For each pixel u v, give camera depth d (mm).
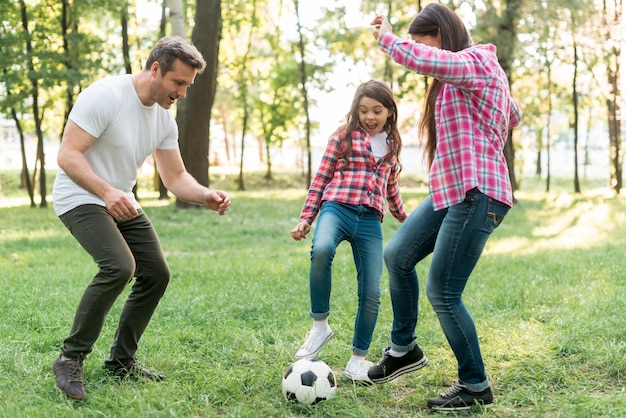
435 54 2941
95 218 3299
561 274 6930
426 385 3621
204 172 16281
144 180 32344
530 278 6734
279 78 26875
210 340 4422
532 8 17375
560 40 21906
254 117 31078
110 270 3207
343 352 4172
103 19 21109
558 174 45281
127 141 3383
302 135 32969
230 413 3098
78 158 3184
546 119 29469
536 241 12094
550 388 3490
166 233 12641
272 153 43844
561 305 5375
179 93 3387
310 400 3225
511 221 16281
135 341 3600
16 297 5617
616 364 3713
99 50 17375
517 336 4402
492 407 3160
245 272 7281
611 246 9945
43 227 13742
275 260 8773
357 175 3787
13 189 30219
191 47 3326
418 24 3201
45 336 4363
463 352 3166
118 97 3309
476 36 17594
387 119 3912
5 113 18359
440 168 3125
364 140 3814
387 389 3504
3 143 46781
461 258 3111
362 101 3811
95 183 3148
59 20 18578
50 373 3611
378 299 3682
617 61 24406
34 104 19000
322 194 3920
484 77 3041
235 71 27688
